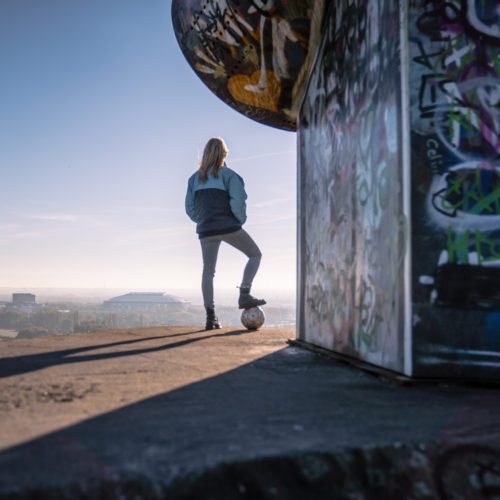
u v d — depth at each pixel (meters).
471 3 2.73
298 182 4.93
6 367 2.86
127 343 4.27
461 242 2.59
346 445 1.40
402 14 2.68
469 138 2.65
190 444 1.39
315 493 1.30
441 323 2.53
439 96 2.65
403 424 1.64
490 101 2.69
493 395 2.20
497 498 1.38
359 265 3.20
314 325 4.11
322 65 4.20
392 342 2.68
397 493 1.35
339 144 3.69
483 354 2.53
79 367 2.87
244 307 5.90
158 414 1.75
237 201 5.79
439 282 2.55
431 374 2.49
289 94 5.05
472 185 2.63
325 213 3.99
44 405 1.88
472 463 1.43
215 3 4.62
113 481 1.14
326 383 2.45
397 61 2.71
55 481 1.11
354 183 3.34
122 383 2.37
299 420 1.69
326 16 4.08
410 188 2.58
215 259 5.96
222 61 5.07
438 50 2.67
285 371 2.83
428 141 2.62
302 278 4.61
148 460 1.25
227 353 3.67
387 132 2.83
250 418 1.71
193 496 1.19
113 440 1.42
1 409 1.80
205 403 1.94
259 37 4.62
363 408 1.89
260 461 1.29
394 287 2.68
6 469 1.18
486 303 2.56
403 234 2.60
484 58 2.71
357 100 3.33
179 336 5.01
